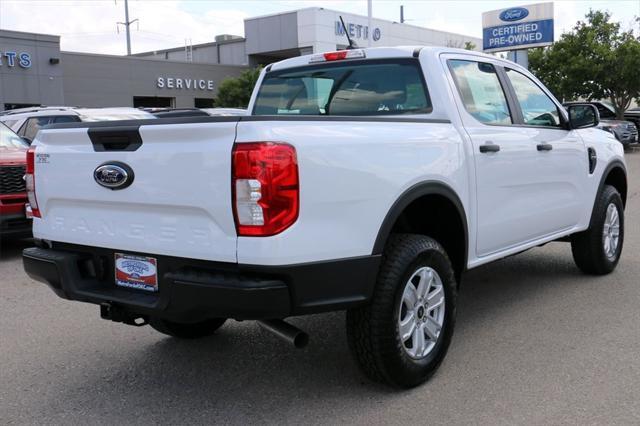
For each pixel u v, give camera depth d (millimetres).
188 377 4148
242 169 3023
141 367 4332
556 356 4332
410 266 3633
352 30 48906
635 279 6320
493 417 3475
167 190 3271
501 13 31812
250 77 41375
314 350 4582
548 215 5340
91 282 3762
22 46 34156
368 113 4785
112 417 3605
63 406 3752
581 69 30625
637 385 3842
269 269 3061
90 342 4840
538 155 5078
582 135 5922
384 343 3561
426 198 4055
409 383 3785
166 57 64812
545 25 30516
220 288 3084
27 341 4875
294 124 3184
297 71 5316
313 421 3488
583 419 3430
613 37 30891
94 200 3615
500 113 4906
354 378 4062
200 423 3504
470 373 4078
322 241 3219
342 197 3291
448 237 4297
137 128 3354
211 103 48094
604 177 6238
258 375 4152
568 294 5836
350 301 3367
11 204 7723
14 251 8578
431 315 3934
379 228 3484
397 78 4656
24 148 8461
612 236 6492
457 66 4660
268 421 3506
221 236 3141
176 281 3203
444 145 4023
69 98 39156
